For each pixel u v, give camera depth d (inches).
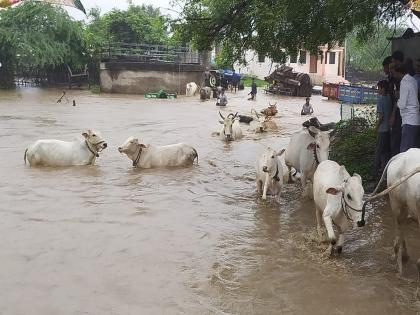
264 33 322.0
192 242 206.4
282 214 246.7
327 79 1552.7
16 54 1121.4
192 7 367.9
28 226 219.9
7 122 557.0
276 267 184.7
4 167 334.0
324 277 176.9
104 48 1201.4
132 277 172.7
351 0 275.6
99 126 539.2
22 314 147.4
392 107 281.9
